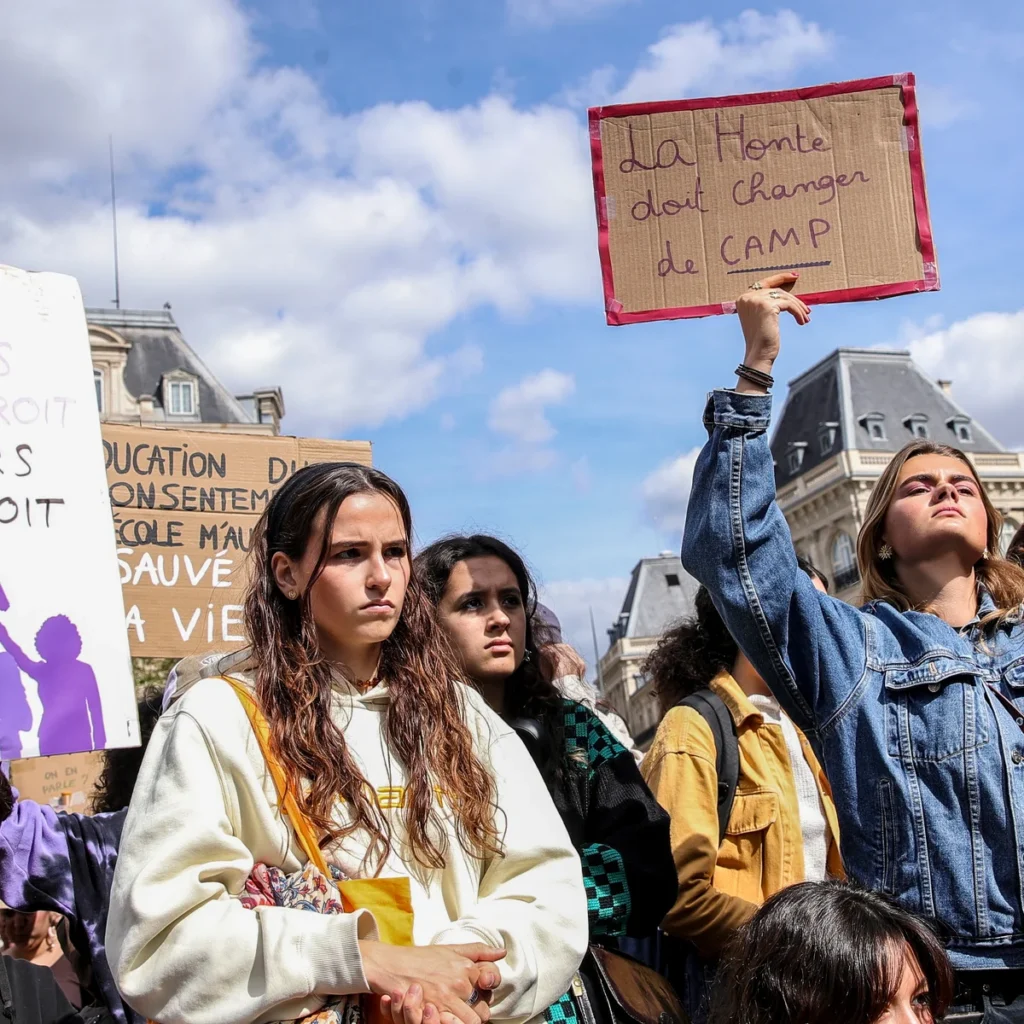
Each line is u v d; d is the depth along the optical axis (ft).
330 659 8.25
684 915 11.15
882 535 10.39
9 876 11.77
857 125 11.19
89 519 10.83
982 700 9.12
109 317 150.82
